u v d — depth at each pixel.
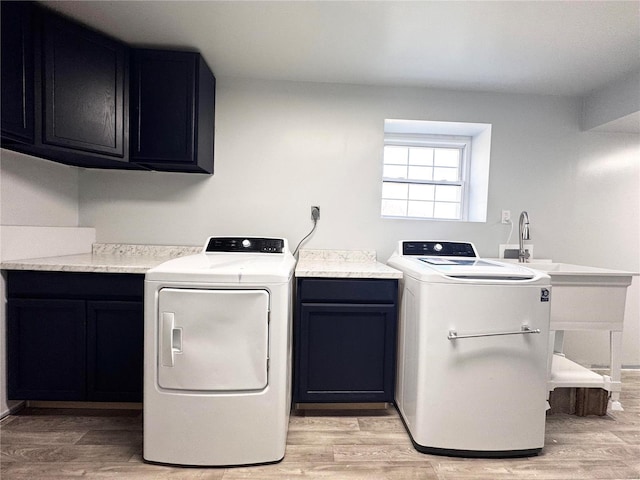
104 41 1.89
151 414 1.46
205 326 1.44
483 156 2.63
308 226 2.48
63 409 1.90
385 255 2.53
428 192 2.85
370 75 2.34
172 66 2.04
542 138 2.57
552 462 1.55
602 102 2.42
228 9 1.67
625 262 2.63
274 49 2.03
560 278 1.95
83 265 1.78
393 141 2.80
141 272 1.80
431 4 1.59
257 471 1.45
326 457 1.55
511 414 1.55
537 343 1.55
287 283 1.53
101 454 1.53
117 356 1.83
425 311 1.56
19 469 1.42
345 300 1.85
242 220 2.45
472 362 1.54
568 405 2.02
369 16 1.69
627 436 1.77
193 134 2.06
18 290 1.79
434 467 1.50
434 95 2.51
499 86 2.45
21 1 1.60
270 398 1.48
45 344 1.81
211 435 1.45
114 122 1.94
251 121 2.43
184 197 2.42
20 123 1.61
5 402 1.80
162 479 1.39
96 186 2.37
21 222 1.93
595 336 2.64
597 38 1.83
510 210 2.58
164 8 1.67
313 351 1.85
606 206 2.61
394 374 2.00
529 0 1.54
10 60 1.56
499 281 1.53
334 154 2.48
